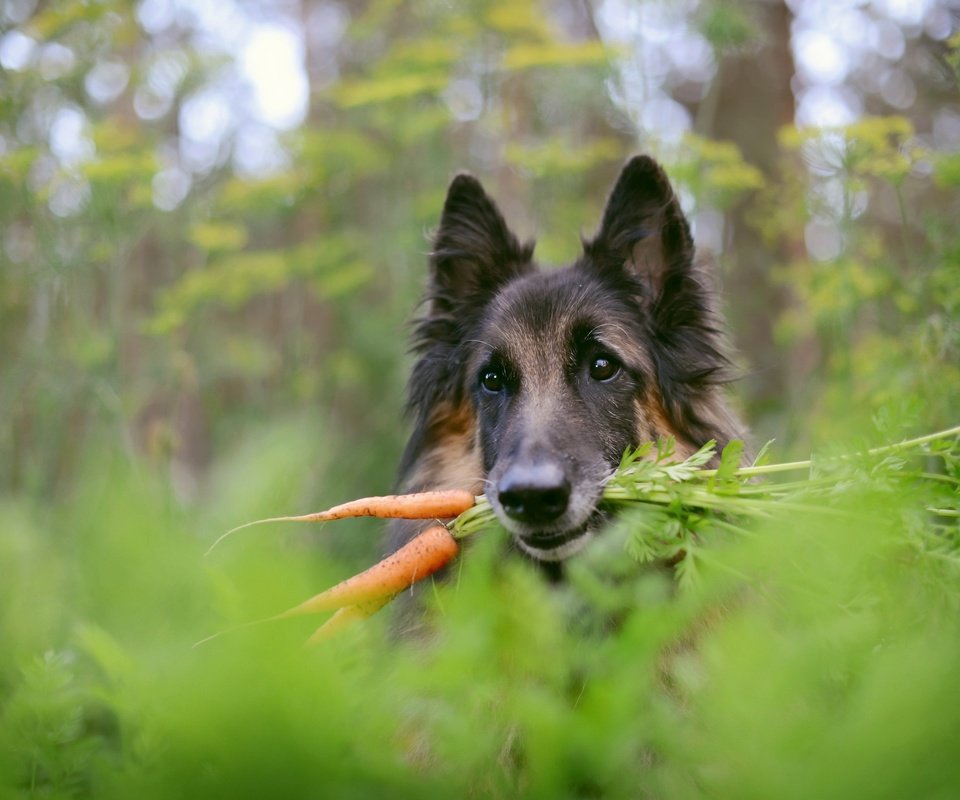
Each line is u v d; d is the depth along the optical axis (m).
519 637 1.27
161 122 11.66
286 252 11.17
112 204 7.67
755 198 11.87
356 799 1.05
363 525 6.10
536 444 3.98
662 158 8.20
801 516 2.43
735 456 2.75
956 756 0.98
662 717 1.23
